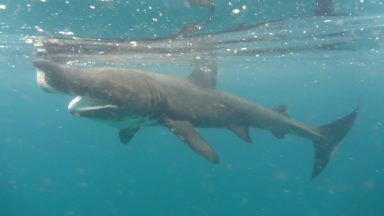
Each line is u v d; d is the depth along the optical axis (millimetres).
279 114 12070
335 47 20203
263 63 26141
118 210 46906
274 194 53781
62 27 12531
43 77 6496
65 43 15164
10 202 48781
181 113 8930
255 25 12750
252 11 10938
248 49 18484
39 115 100062
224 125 10516
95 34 13484
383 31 16172
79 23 11953
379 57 26688
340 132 12266
